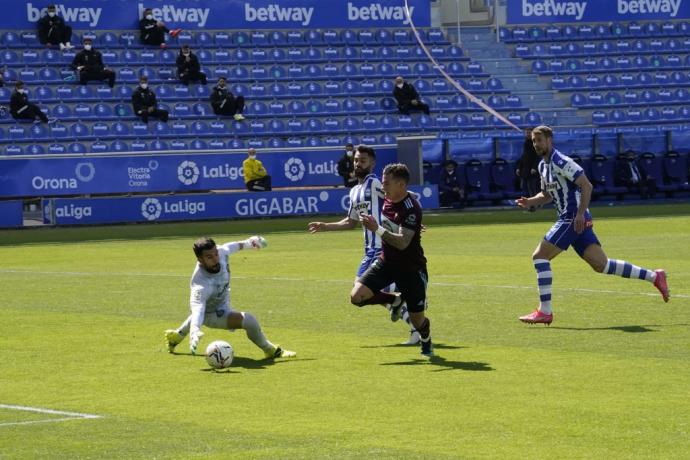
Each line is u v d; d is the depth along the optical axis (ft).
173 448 65.77
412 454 63.52
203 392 82.53
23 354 100.48
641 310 123.34
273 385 84.79
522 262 181.16
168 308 132.26
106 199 290.97
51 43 340.59
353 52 375.66
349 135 348.18
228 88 351.05
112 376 89.51
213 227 278.46
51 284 160.15
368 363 93.97
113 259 200.75
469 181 330.34
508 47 393.91
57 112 324.39
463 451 64.13
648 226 253.65
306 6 377.50
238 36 369.30
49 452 65.16
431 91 370.53
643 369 89.25
